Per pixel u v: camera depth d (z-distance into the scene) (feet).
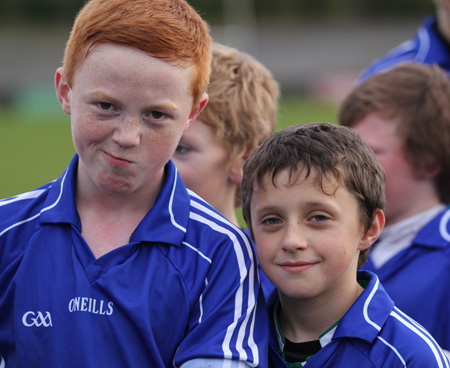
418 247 21.59
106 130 13.37
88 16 13.85
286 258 14.57
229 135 19.85
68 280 14.08
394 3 305.94
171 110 13.47
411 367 14.35
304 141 15.02
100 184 13.83
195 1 280.92
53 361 13.71
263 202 14.83
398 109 22.16
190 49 13.94
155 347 13.84
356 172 15.05
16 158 113.80
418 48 33.63
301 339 15.62
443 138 22.20
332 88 213.66
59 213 14.61
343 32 279.28
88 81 13.37
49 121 177.58
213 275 14.40
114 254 14.24
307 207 14.48
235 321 14.21
